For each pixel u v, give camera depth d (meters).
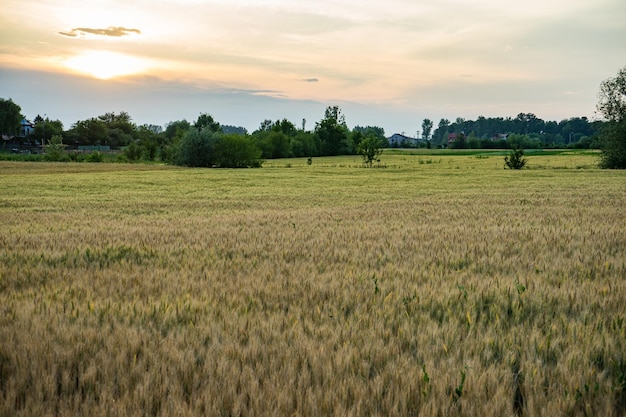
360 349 4.66
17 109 146.88
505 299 6.50
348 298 6.52
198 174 72.19
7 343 4.63
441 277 7.91
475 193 36.66
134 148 117.12
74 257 10.22
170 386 3.80
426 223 17.27
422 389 3.80
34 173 74.06
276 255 10.26
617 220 17.25
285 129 176.50
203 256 10.12
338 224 17.12
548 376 4.09
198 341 4.84
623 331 5.09
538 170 75.44
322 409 3.51
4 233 15.66
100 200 34.53
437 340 4.87
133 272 8.59
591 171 70.81
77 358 4.37
